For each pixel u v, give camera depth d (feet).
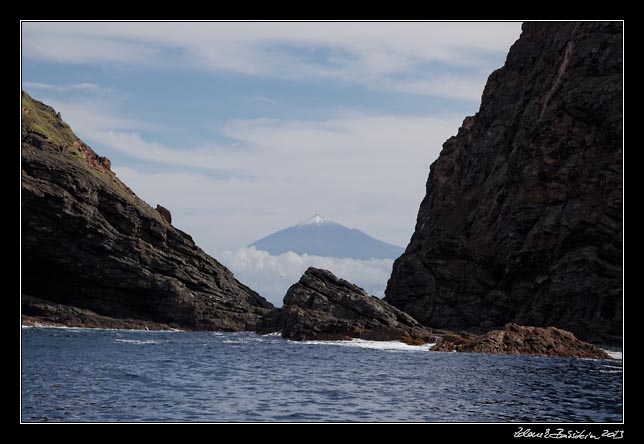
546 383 168.66
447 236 431.84
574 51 375.25
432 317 384.68
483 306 379.14
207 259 407.23
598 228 332.80
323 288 343.05
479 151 447.83
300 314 326.65
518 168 382.83
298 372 184.65
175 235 399.65
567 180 355.36
